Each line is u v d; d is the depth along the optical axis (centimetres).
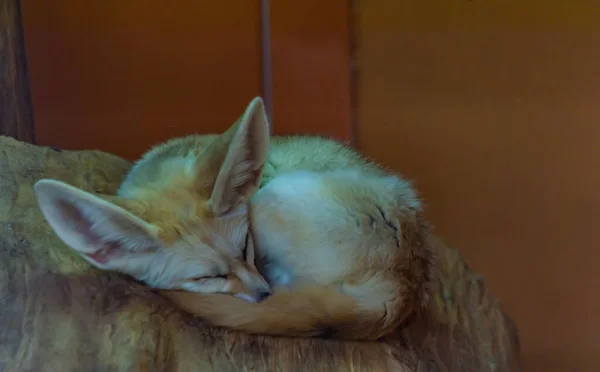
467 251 164
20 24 148
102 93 155
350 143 156
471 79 158
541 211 159
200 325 122
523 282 163
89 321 118
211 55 157
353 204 125
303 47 158
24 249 121
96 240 117
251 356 122
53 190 113
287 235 123
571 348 163
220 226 120
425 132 162
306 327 123
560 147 156
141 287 121
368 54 160
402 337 131
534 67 155
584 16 152
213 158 120
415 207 131
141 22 154
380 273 124
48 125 154
